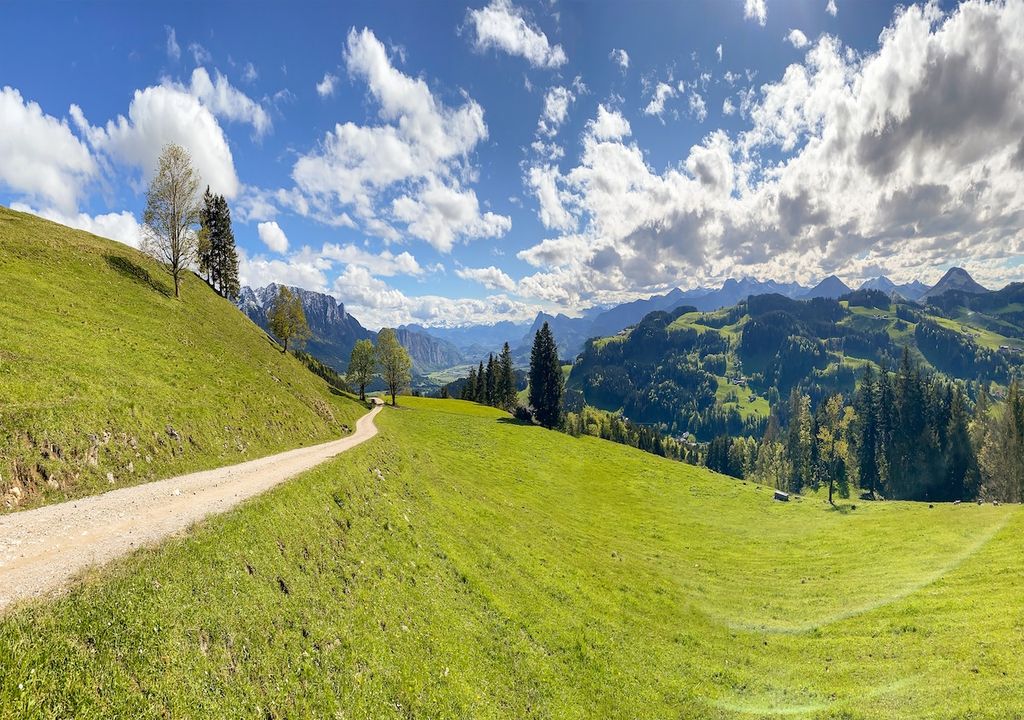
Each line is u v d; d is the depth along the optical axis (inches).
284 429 1612.9
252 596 573.9
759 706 800.3
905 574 1305.4
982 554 1327.5
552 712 729.6
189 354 1697.8
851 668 876.0
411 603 798.5
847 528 2004.2
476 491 1721.2
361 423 2508.6
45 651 382.3
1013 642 828.0
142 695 403.2
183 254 2458.2
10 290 1369.3
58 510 703.7
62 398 918.4
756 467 6195.9
